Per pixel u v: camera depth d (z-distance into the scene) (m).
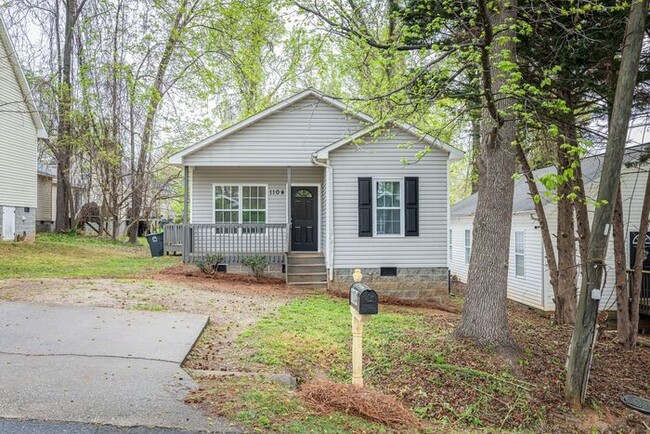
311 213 13.61
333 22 7.13
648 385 6.06
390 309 9.55
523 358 5.92
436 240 11.76
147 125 21.80
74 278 9.98
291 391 4.16
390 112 7.11
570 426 4.73
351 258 11.62
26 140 17.61
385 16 8.09
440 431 4.12
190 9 19.58
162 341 5.46
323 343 6.21
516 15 6.29
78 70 20.77
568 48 6.62
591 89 7.48
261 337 6.25
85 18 20.25
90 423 3.25
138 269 12.95
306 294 10.66
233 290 10.09
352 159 11.68
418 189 11.71
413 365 5.49
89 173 23.66
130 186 24.03
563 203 9.47
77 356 4.71
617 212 7.98
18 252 14.47
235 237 12.76
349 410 3.86
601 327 8.32
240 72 19.70
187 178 12.45
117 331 5.75
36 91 19.97
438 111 9.39
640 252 7.95
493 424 4.57
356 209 11.69
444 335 6.61
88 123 20.94
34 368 4.30
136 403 3.61
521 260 13.88
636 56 4.86
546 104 5.36
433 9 6.54
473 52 5.74
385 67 7.62
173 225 13.46
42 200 26.42
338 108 12.47
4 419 3.25
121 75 21.02
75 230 22.75
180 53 20.84
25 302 6.93
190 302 8.02
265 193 13.56
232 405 3.65
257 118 12.23
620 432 4.74
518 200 14.28
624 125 4.88
